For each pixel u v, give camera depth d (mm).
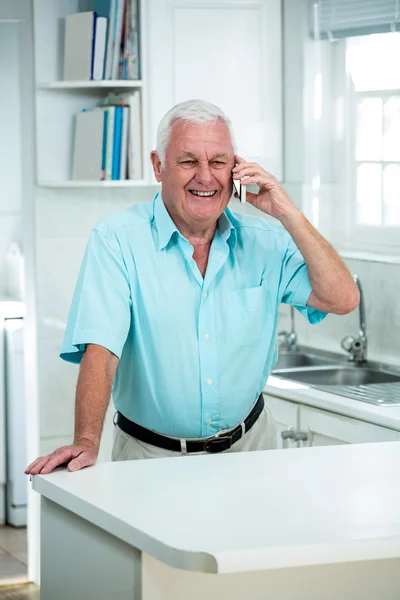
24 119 4891
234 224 3025
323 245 2906
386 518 2100
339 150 4980
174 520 2064
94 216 4992
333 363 4836
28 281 4969
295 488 2320
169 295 2869
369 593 2209
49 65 4793
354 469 2498
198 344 2891
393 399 3941
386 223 4734
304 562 1908
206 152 2723
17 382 5746
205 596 2092
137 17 4707
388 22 4488
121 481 2361
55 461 2453
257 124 4980
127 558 2080
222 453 2717
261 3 4906
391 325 4562
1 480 5836
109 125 4695
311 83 4969
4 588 4973
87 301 2758
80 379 2691
